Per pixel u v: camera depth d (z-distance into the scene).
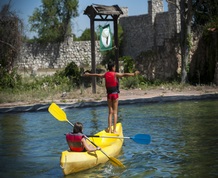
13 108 19.61
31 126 16.17
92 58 24.23
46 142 13.43
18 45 27.52
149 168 10.30
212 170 9.95
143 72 29.86
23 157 11.60
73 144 10.36
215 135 13.58
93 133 14.55
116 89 12.48
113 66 12.50
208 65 28.55
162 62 29.52
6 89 24.97
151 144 12.73
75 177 9.73
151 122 16.19
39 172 10.23
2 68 26.56
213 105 20.20
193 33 29.17
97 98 21.89
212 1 34.16
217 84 26.81
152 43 50.72
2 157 11.62
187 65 27.67
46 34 51.41
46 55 49.88
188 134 13.88
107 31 24.30
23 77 30.88
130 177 9.64
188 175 9.64
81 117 17.81
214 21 30.12
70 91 24.67
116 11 24.81
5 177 9.86
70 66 28.38
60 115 12.14
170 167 10.33
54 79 26.98
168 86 26.50
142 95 22.92
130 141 13.27
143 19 51.88
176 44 29.36
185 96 22.30
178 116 17.34
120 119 17.03
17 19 27.30
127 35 54.25
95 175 9.84
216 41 27.80
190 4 27.52
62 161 9.80
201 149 11.91
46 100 21.44
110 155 11.09
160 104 21.16
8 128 15.82
